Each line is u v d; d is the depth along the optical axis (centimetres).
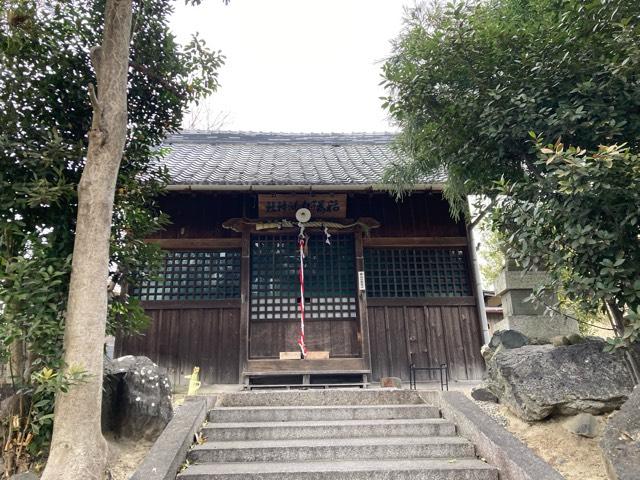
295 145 1215
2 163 395
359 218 858
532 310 637
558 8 426
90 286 343
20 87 425
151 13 499
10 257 381
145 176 526
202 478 363
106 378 439
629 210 335
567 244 359
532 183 398
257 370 778
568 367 443
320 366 785
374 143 1222
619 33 364
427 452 417
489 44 444
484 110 436
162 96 513
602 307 368
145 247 472
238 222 840
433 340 827
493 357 537
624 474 292
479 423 431
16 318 341
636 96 370
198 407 466
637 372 366
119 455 402
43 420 352
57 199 390
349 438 449
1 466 362
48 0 440
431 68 472
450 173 562
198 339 802
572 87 403
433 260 877
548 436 414
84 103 461
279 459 407
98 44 468
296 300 838
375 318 835
